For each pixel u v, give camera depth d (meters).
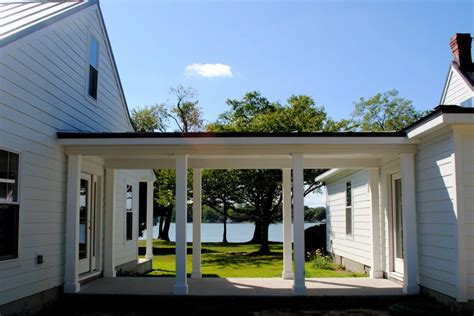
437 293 7.45
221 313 7.32
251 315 7.17
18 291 6.68
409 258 8.09
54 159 8.02
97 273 10.07
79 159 8.45
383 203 10.07
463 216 6.83
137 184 13.63
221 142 8.02
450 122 6.64
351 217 13.20
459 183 6.88
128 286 8.90
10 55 6.54
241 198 19.73
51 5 9.83
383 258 10.09
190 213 31.45
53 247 7.88
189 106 31.98
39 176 7.44
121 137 8.09
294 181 8.19
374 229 10.23
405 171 8.26
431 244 7.70
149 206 14.20
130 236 13.03
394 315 7.03
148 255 14.14
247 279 9.89
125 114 13.12
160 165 10.50
